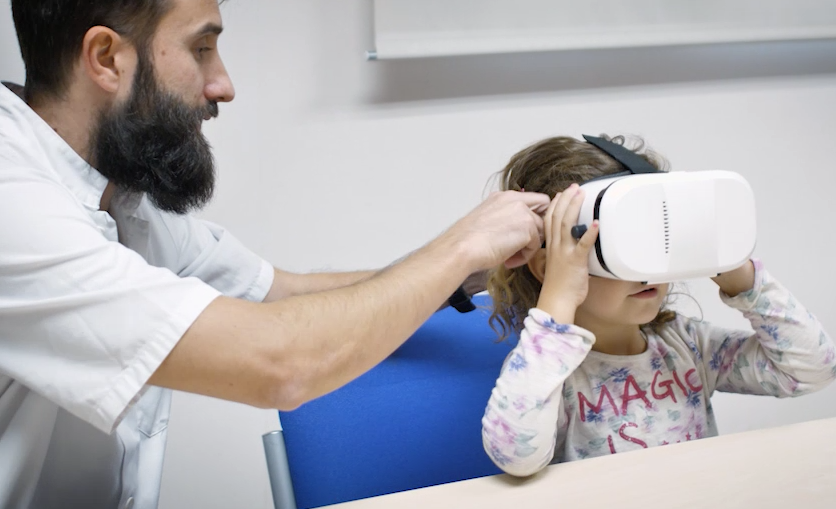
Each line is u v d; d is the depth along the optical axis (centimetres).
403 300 68
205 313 62
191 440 153
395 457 84
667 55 165
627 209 66
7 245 62
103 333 61
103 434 78
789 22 164
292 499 82
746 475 61
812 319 85
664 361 91
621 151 83
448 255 72
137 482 86
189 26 75
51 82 74
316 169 155
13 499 72
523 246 77
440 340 93
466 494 62
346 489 81
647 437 87
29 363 63
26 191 64
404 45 147
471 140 159
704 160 171
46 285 62
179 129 76
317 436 83
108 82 72
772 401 174
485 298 102
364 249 160
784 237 178
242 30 148
